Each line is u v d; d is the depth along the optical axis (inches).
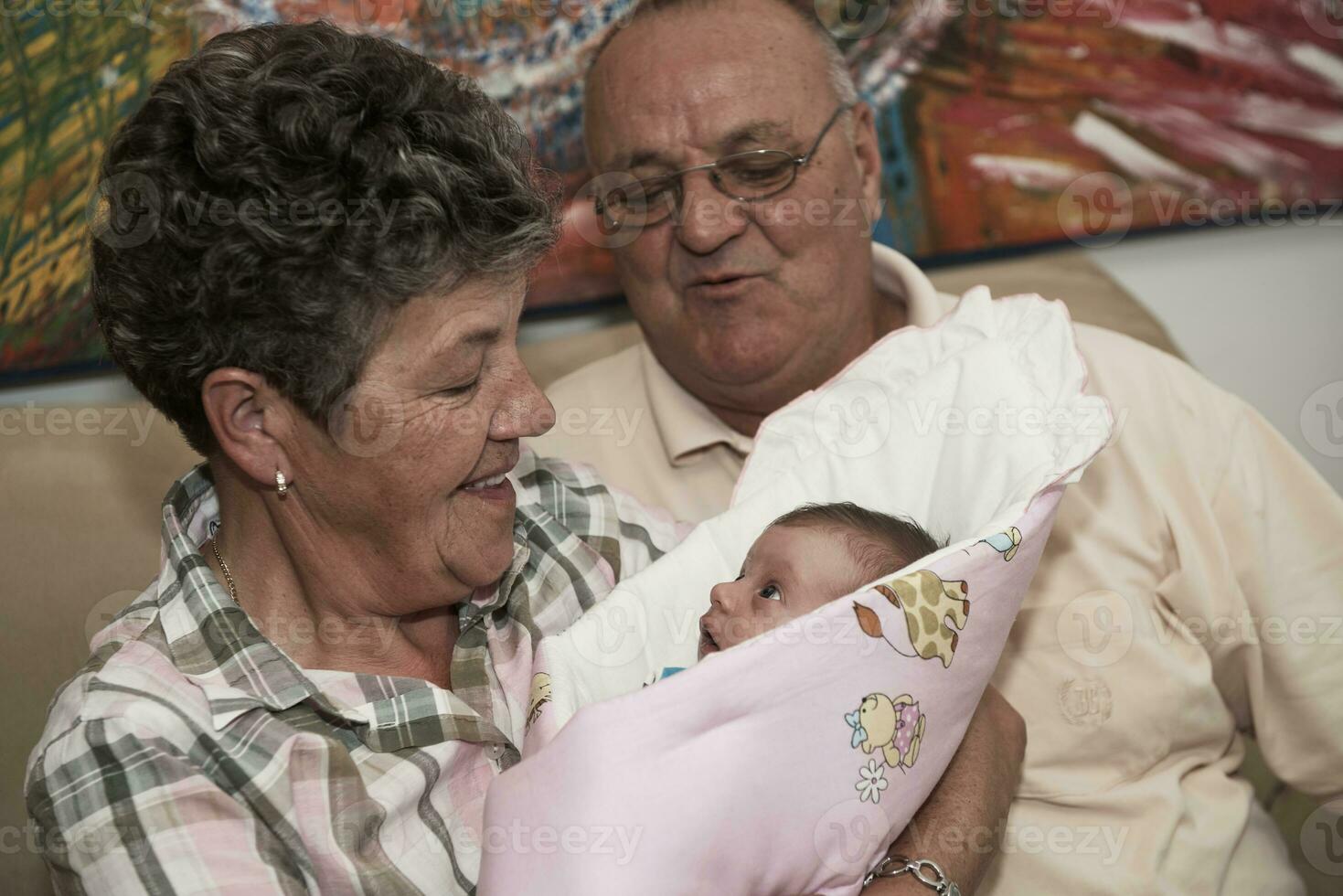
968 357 46.0
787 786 33.4
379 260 30.4
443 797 36.6
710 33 52.3
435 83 33.7
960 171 73.4
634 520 49.8
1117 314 74.2
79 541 62.9
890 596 35.2
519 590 42.6
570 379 67.4
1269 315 75.3
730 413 60.6
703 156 52.0
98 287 32.4
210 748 32.5
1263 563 56.6
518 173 34.2
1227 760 56.0
